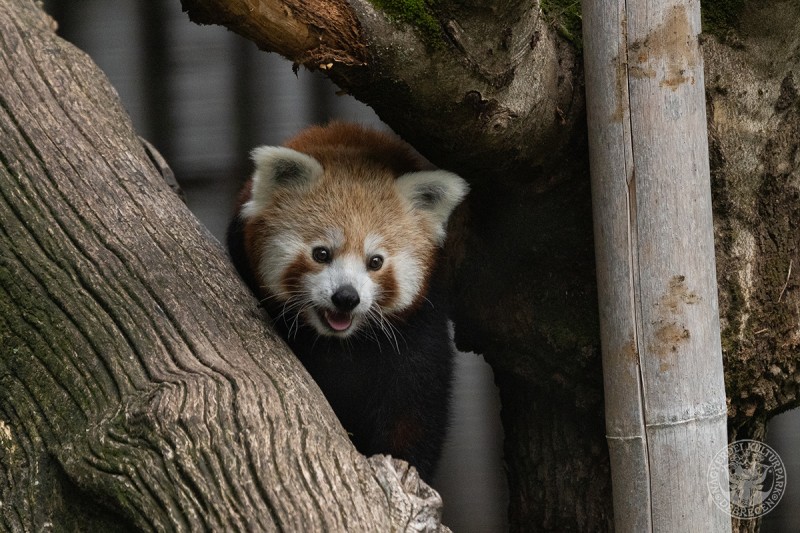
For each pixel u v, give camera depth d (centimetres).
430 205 812
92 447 571
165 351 618
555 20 709
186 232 727
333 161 825
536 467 820
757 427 766
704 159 648
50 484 591
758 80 710
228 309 669
